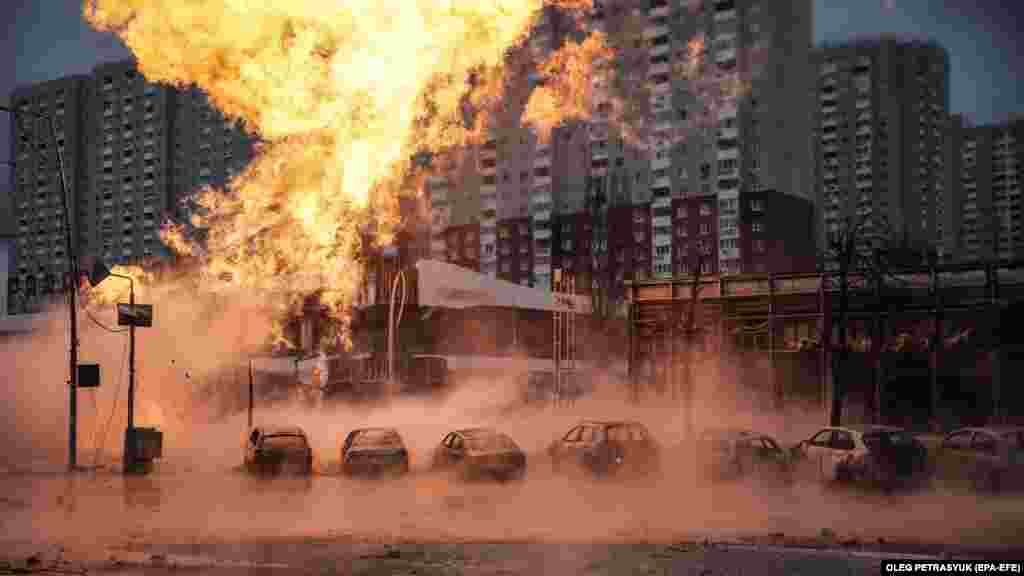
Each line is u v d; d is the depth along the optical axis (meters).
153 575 11.55
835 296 39.75
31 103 139.38
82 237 134.75
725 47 98.56
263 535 15.34
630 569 11.74
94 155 134.62
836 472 23.11
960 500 20.66
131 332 30.67
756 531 15.56
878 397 37.81
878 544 13.80
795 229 98.12
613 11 107.50
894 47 129.12
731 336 42.38
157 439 29.50
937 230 132.62
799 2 101.31
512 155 114.44
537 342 67.38
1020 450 21.64
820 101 131.50
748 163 96.50
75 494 22.80
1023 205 153.25
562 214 110.19
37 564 12.41
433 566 12.13
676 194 100.81
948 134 139.62
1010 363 35.59
